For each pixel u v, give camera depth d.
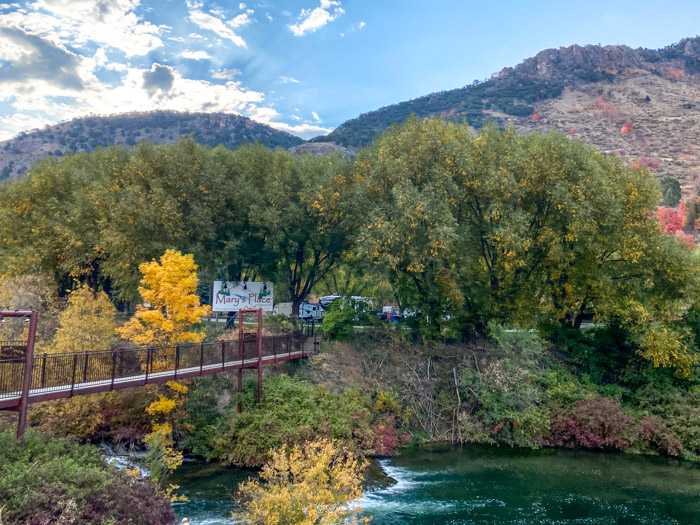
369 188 30.08
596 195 27.64
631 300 28.38
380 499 17.81
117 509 12.09
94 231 34.28
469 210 30.22
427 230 26.98
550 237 28.30
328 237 32.81
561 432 25.11
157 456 17.39
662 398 27.09
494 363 27.20
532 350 27.03
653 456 23.53
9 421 19.64
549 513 16.70
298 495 11.75
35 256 34.09
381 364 29.14
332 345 30.48
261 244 35.34
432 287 29.45
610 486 19.34
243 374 26.69
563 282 30.56
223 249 34.00
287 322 33.12
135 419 22.34
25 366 15.01
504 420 25.75
